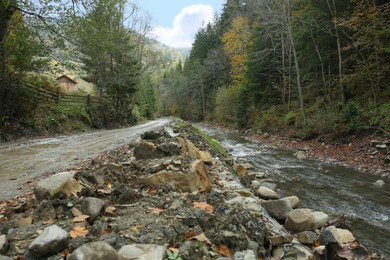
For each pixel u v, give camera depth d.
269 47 28.92
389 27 15.12
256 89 31.22
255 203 5.76
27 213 3.95
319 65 23.48
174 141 8.48
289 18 21.20
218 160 10.37
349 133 16.23
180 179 5.35
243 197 6.01
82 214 3.76
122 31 30.45
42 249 2.80
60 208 3.90
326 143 17.27
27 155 10.12
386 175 10.93
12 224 3.56
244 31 36.47
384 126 14.03
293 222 5.29
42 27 14.09
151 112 60.25
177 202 4.31
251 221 4.14
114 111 30.66
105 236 3.15
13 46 14.29
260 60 29.06
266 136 25.16
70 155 10.09
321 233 4.86
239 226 3.86
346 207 7.92
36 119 16.67
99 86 30.41
